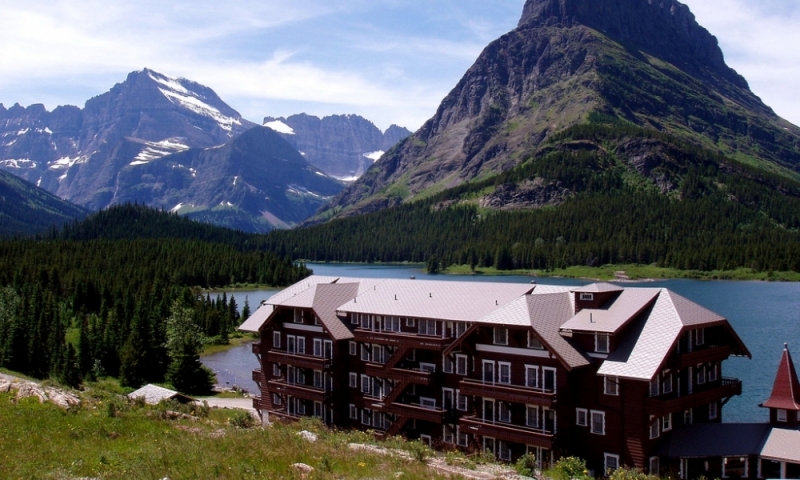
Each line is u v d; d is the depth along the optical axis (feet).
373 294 266.36
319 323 269.03
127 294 559.79
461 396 231.71
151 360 393.91
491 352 219.20
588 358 203.41
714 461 188.14
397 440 171.32
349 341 265.75
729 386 216.33
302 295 277.44
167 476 112.78
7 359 374.43
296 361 269.64
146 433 144.77
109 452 125.49
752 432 187.11
